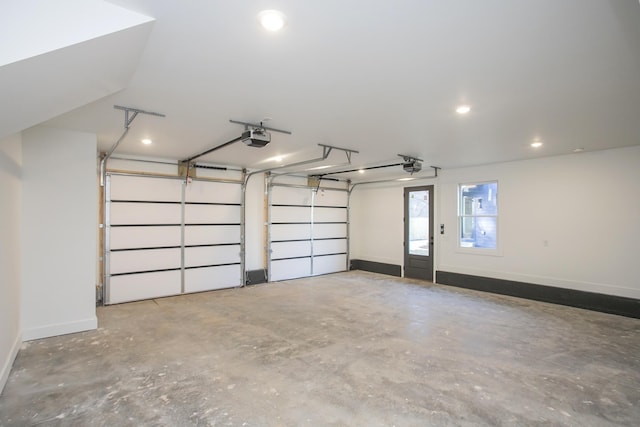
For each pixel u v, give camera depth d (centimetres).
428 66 229
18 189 345
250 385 272
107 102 298
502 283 596
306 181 779
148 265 563
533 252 570
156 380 279
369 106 309
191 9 165
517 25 180
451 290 629
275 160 598
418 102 299
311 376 288
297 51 208
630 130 386
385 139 435
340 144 465
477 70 235
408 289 638
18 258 342
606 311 482
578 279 521
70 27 165
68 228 388
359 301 545
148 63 223
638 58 216
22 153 361
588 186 513
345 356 329
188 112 327
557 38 193
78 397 253
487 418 229
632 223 474
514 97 286
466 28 183
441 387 270
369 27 181
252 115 336
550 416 233
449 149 495
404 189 781
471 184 661
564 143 453
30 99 199
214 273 634
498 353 338
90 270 401
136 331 398
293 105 308
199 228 618
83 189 397
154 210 570
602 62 222
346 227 860
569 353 338
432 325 423
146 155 555
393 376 288
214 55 213
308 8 164
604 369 304
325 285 676
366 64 227
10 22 157
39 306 371
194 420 226
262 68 233
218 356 328
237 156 560
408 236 769
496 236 620
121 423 223
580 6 163
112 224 532
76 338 373
